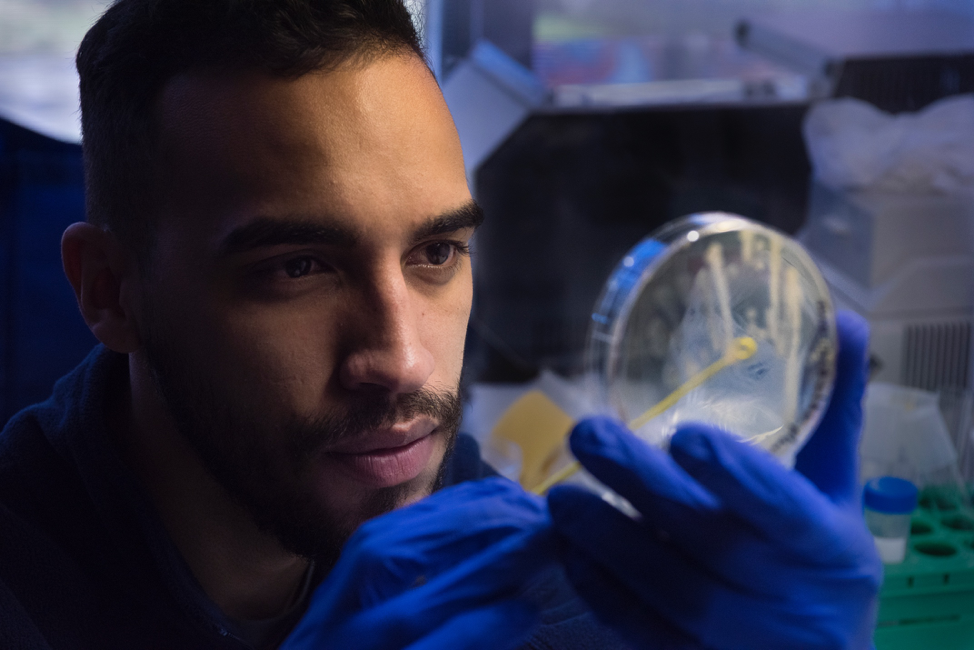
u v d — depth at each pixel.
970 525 1.07
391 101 0.57
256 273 0.56
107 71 0.61
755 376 0.58
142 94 0.59
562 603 0.80
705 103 1.41
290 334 0.56
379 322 0.56
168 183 0.58
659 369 0.56
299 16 0.56
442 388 0.61
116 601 0.66
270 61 0.55
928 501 1.11
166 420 0.66
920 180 1.31
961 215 1.30
